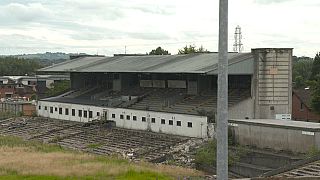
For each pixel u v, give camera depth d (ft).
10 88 503.20
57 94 334.44
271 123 172.14
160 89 276.00
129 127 247.70
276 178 108.17
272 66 211.61
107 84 320.50
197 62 237.86
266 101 211.61
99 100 293.43
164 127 225.35
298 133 157.89
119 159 174.29
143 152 193.36
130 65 277.23
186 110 224.94
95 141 227.20
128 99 270.26
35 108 336.29
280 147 165.37
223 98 30.32
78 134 245.86
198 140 199.31
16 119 315.99
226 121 30.32
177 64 246.47
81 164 152.66
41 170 138.72
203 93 243.81
